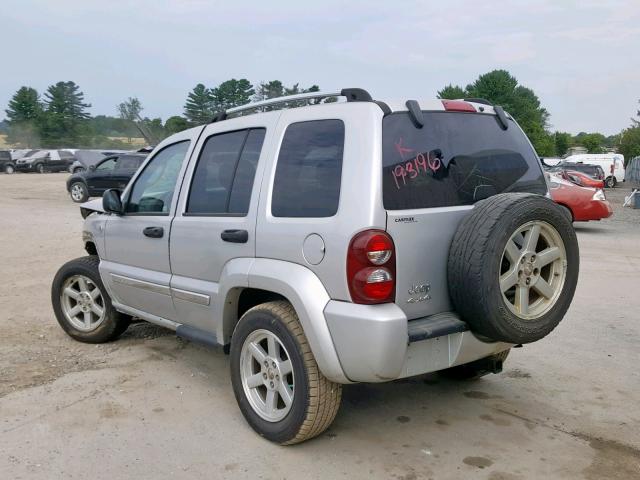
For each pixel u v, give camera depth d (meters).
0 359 5.25
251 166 4.00
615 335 6.07
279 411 3.75
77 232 12.92
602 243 12.52
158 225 4.65
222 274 4.04
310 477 3.42
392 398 4.53
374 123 3.39
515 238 3.42
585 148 90.19
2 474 3.42
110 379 4.82
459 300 3.43
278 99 4.02
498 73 78.00
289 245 3.55
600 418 4.18
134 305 5.15
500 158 3.98
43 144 84.31
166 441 3.82
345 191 3.34
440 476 3.44
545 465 3.56
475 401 4.48
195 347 5.62
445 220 3.52
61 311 5.80
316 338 3.36
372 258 3.21
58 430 3.95
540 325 3.52
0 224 14.22
